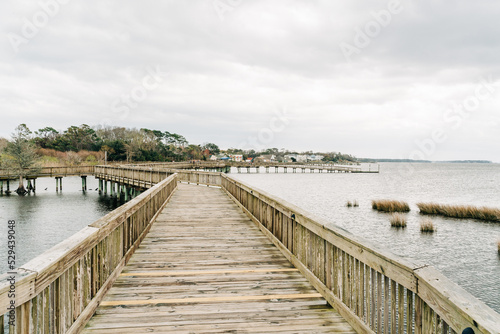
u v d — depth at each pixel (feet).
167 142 368.89
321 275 12.71
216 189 62.08
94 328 9.64
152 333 9.39
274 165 323.98
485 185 178.60
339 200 100.63
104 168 119.96
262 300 11.92
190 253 18.44
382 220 67.51
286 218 18.06
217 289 12.94
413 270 6.82
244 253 18.49
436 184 186.50
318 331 9.68
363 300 9.50
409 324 7.14
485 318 4.71
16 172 114.83
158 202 31.45
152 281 13.80
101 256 11.93
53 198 106.42
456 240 50.88
